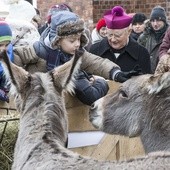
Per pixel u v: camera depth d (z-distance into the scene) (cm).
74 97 614
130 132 546
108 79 615
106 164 391
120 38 725
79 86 590
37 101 455
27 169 420
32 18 958
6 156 598
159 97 527
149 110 532
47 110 450
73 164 398
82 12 1625
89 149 638
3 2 1046
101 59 610
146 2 1627
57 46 589
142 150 635
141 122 538
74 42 582
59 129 449
